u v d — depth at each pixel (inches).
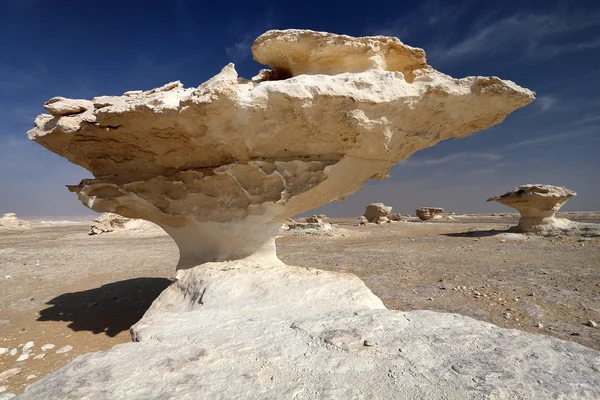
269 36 233.1
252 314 171.0
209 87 205.3
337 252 612.4
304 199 273.3
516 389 91.5
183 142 250.7
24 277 450.3
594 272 381.7
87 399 90.7
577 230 674.8
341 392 94.5
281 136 235.9
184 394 93.4
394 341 121.4
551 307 270.5
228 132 230.8
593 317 247.3
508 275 383.6
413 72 243.0
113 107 228.2
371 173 286.2
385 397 92.0
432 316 144.9
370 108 215.3
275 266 262.4
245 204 274.1
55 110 246.4
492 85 216.4
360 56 235.0
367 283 370.3
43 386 97.6
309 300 184.9
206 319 155.9
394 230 1051.3
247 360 113.6
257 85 223.5
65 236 1096.8
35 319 286.0
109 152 273.0
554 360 106.7
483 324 136.8
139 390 95.5
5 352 222.5
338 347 119.3
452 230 977.5
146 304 323.6
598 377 97.4
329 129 228.7
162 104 219.8
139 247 765.9
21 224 1589.6
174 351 119.3
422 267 450.0
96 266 526.0
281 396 92.9
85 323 274.8
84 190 285.0
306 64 247.3
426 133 249.6
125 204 294.7
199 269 243.8
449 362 107.2
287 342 126.0
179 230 307.7
